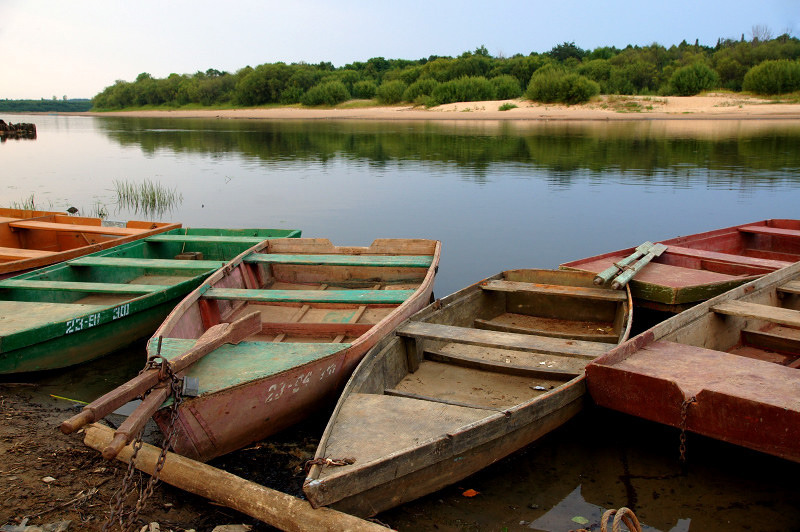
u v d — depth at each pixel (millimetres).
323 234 14000
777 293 7902
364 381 5332
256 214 16172
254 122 58125
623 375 4969
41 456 5027
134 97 102312
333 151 30656
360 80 76875
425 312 6848
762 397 4699
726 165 23344
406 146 32062
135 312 7484
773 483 4859
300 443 5379
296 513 3969
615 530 3475
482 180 20953
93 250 9625
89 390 6504
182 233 11367
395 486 4211
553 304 8117
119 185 21016
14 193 19734
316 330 7051
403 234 13914
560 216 15375
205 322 7145
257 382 4773
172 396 4324
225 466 5035
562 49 80625
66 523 4160
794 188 18531
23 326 6453
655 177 20906
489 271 11273
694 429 4727
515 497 4691
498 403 5812
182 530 4172
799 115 45406
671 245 10234
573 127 41438
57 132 49375
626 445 5418
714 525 4383
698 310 6496
